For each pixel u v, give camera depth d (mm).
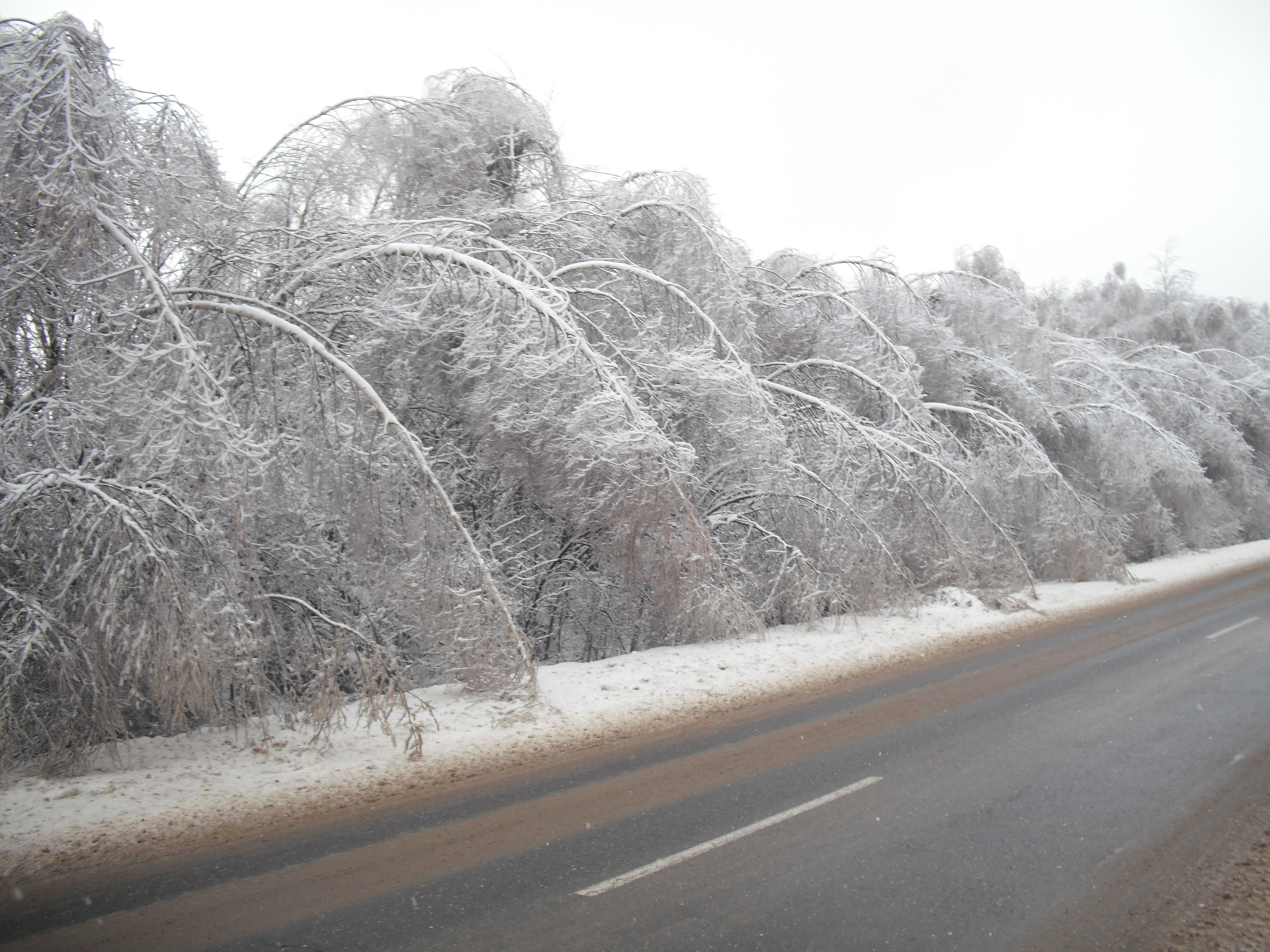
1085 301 46781
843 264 18656
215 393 8781
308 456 10172
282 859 5117
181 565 7383
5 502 7137
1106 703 8484
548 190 15078
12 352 9023
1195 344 37219
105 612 7000
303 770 6816
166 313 8352
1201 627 12930
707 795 6098
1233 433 28062
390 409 11531
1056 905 4320
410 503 9906
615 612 13781
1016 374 20859
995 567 16219
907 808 5727
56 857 5188
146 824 5688
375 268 11289
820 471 15047
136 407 8266
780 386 15086
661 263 14625
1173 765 6520
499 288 10773
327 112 12703
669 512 11141
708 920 4195
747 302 15344
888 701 8969
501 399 11000
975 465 18203
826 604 13992
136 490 7348
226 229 10891
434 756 7188
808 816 5598
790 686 9820
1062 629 13492
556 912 4320
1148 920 4164
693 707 8836
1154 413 28109
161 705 7324
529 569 12289
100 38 8852
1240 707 8211
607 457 10453
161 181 9398
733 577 13086
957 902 4352
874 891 4492
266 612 8367
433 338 11383
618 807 5883
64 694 6906
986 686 9500
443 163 13734
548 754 7293
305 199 13078
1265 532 30438
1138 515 23266
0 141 8219
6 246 8562
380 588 10438
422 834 5469
